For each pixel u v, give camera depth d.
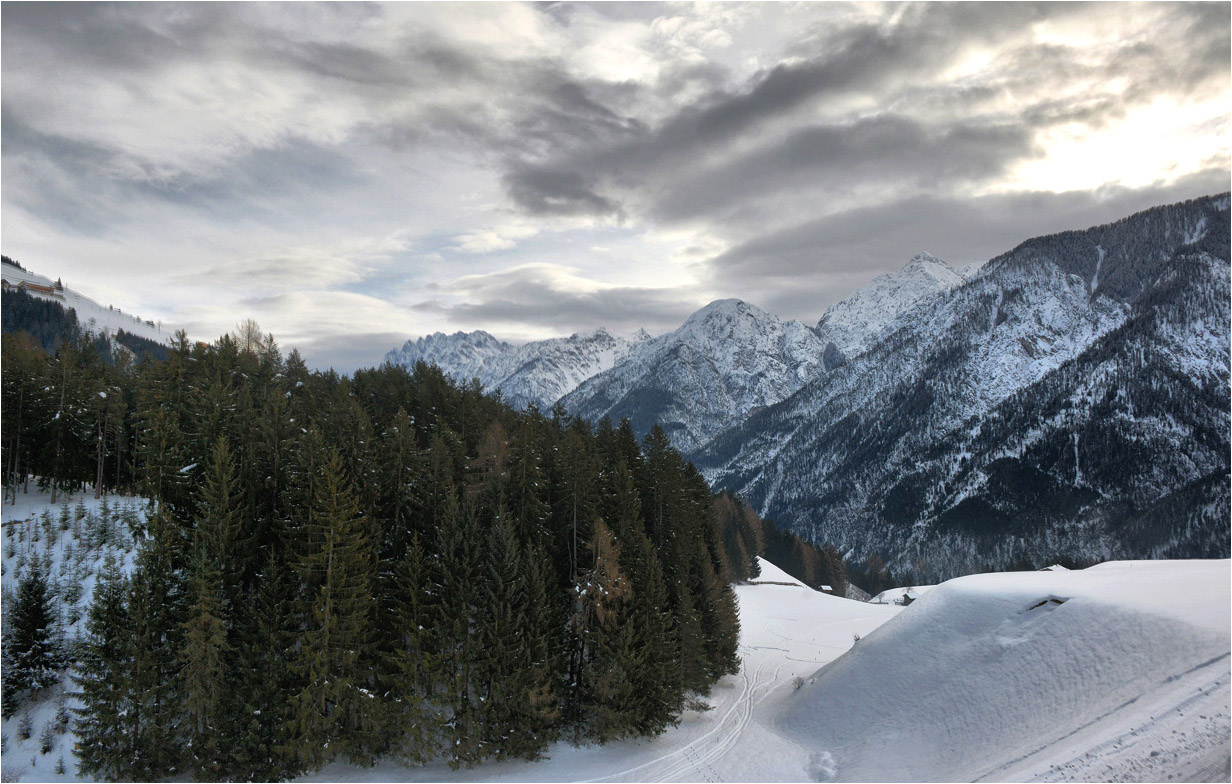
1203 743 26.67
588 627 47.38
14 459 62.09
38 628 38.97
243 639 37.91
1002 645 42.22
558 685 45.31
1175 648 33.53
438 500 48.53
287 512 42.91
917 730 40.47
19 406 62.53
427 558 44.44
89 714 34.47
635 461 71.94
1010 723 36.41
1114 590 40.94
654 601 48.41
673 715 50.09
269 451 46.03
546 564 48.00
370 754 39.56
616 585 46.81
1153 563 52.31
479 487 50.53
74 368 73.44
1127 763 27.72
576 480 54.47
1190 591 38.47
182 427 56.25
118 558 48.50
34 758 35.34
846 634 85.00
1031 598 44.06
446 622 41.72
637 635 46.38
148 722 35.31
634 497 59.16
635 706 44.88
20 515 56.72
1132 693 32.72
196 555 37.25
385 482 48.75
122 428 65.31
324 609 38.16
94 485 65.44
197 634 35.38
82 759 34.41
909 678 45.34
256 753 36.31
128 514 54.12
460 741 40.66
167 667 36.34
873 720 44.03
